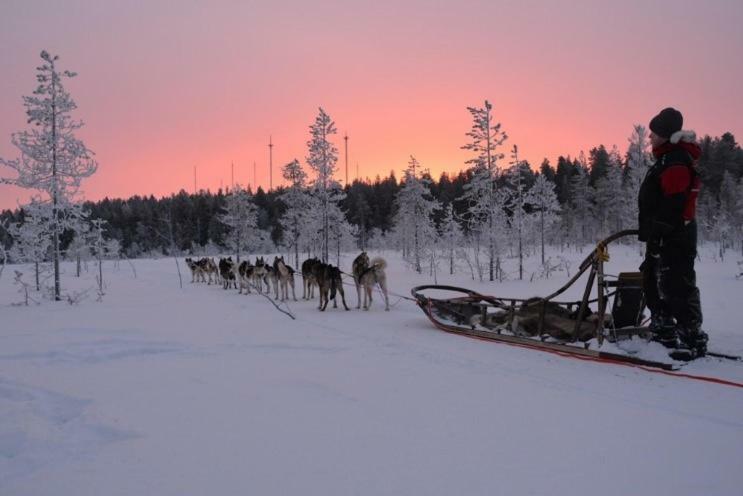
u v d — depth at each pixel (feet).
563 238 167.73
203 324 31.04
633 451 11.19
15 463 11.26
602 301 19.93
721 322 26.55
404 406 14.64
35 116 50.34
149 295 53.06
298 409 14.61
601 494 9.34
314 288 53.36
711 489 9.46
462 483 9.84
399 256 132.98
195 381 18.07
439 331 27.07
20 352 23.17
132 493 9.73
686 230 17.53
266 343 24.64
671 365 17.20
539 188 95.45
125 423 13.70
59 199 51.03
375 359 20.84
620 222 164.55
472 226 80.74
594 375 17.44
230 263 62.39
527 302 23.56
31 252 53.52
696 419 13.04
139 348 23.79
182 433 12.90
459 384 16.79
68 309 40.91
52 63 51.11
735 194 162.91
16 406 15.46
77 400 16.05
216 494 9.62
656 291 18.44
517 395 15.46
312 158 94.27
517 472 10.27
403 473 10.32
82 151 52.16
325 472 10.46
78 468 10.93
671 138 17.76
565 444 11.64
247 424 13.46
